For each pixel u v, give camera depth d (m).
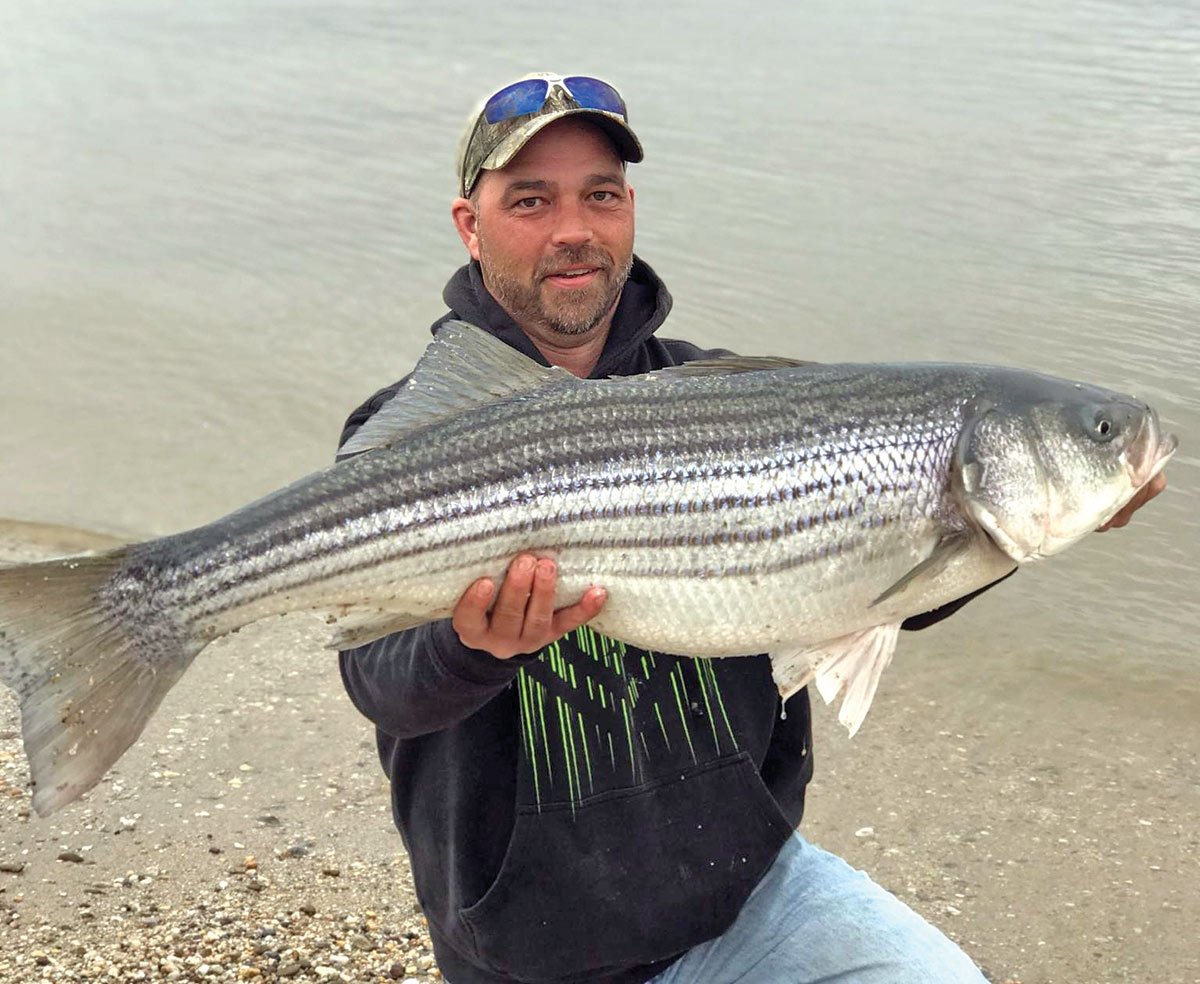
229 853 1.56
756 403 0.94
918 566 0.92
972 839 1.64
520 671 1.00
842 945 0.98
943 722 1.88
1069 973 1.42
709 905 1.00
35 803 0.85
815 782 1.77
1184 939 1.46
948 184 3.53
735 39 5.16
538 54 5.07
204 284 3.31
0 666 0.86
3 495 2.47
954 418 0.95
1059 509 0.95
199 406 2.78
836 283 2.96
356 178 3.95
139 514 2.42
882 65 4.68
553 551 0.91
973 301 2.85
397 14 5.99
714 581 0.93
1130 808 1.69
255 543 0.89
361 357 2.96
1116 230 3.19
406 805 1.05
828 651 0.97
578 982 1.01
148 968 1.34
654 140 3.92
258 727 1.83
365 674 0.96
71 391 2.86
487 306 1.12
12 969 1.34
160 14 6.32
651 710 1.01
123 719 0.88
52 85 5.09
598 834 0.99
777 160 3.74
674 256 3.12
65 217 3.77
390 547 0.90
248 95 4.83
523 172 1.07
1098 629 2.04
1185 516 2.24
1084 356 2.60
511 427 0.92
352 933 1.41
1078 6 5.52
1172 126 3.91
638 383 0.95
